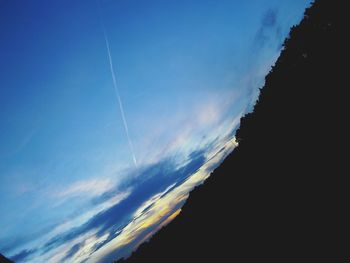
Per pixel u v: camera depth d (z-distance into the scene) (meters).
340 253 8.86
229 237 22.14
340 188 11.69
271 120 30.70
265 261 12.83
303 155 17.59
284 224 13.92
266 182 21.50
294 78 29.55
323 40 26.66
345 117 15.76
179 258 36.12
